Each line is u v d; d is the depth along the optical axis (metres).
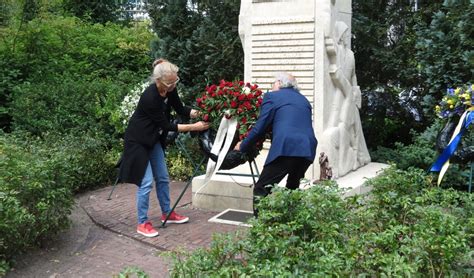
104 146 8.33
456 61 6.92
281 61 6.16
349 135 6.61
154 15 9.24
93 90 9.38
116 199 6.54
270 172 4.38
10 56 10.30
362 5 8.91
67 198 5.12
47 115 8.97
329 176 5.43
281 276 2.56
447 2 6.85
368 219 3.40
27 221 4.36
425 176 4.16
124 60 11.84
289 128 4.32
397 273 2.66
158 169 5.20
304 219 3.13
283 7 6.12
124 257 4.55
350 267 2.74
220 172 5.66
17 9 10.50
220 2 8.62
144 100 4.84
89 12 14.87
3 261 4.14
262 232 3.03
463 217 3.55
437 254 2.92
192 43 8.67
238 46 8.45
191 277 2.89
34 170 4.78
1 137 6.78
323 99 6.01
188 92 8.66
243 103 4.89
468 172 6.47
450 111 5.11
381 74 8.97
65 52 11.30
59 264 4.44
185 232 5.07
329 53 6.04
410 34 8.49
